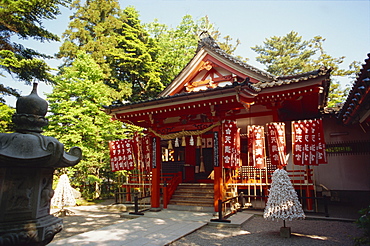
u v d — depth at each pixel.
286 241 6.93
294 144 10.41
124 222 9.52
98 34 22.58
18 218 3.21
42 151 3.29
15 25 12.57
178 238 7.38
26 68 12.90
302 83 10.47
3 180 3.15
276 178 7.39
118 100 23.97
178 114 11.73
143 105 11.43
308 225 8.74
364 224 5.09
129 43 23.11
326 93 12.23
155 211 11.61
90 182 17.05
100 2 24.30
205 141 16.84
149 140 12.95
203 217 10.10
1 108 12.39
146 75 23.89
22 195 3.23
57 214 12.09
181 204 12.30
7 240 3.00
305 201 11.90
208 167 16.80
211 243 7.00
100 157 17.38
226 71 14.55
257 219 9.91
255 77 13.20
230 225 8.75
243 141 14.77
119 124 19.47
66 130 16.20
